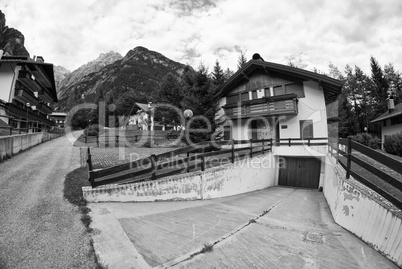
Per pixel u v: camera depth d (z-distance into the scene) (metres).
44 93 30.53
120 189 6.04
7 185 6.35
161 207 6.16
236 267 3.28
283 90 15.74
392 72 39.06
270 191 11.77
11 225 4.04
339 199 5.89
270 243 4.21
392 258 3.60
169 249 3.72
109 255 3.36
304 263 3.48
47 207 4.93
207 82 15.48
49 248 3.43
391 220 3.71
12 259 3.12
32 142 16.08
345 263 3.52
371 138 22.42
